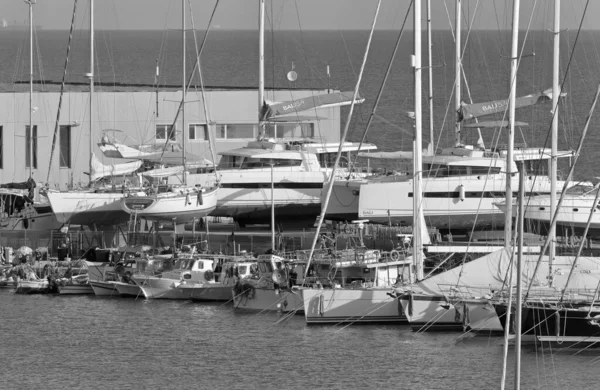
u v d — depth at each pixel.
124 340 98.50
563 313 90.56
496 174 129.75
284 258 112.56
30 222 137.00
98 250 126.25
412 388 83.00
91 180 140.75
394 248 111.06
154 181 138.00
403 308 100.12
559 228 121.69
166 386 84.75
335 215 137.50
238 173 138.38
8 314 109.81
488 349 92.31
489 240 125.56
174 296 116.81
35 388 84.62
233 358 91.81
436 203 130.38
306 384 84.50
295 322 104.00
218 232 139.62
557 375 84.88
